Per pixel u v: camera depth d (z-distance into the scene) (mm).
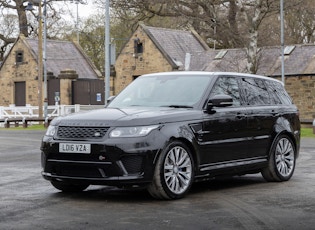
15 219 7379
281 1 33281
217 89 9836
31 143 22281
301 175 11836
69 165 8562
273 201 8648
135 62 45188
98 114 8797
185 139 8891
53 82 48375
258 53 40969
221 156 9523
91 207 8219
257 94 10672
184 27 56125
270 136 10570
